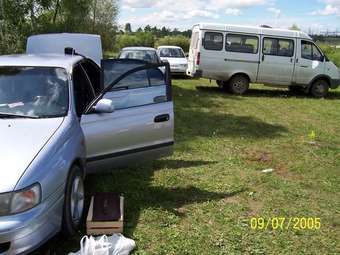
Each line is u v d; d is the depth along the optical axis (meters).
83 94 5.62
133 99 5.53
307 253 4.47
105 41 45.03
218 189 6.17
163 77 5.75
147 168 6.94
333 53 32.59
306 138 9.74
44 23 22.31
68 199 4.30
